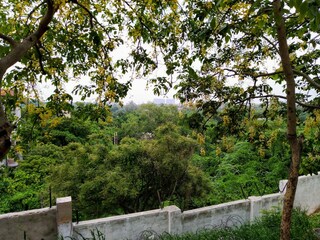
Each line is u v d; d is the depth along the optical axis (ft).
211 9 9.93
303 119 17.99
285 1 7.35
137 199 27.02
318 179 25.76
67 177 26.71
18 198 31.55
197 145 26.13
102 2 13.42
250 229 17.07
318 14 5.67
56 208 17.75
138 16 13.56
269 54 15.61
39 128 14.35
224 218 21.21
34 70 13.57
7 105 12.96
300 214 18.75
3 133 6.45
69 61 14.48
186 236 17.19
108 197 24.44
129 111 86.28
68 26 14.03
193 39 11.17
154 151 26.07
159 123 70.79
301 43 15.57
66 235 17.12
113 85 14.11
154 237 18.22
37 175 35.19
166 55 14.12
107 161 26.50
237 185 33.37
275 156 32.65
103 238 16.58
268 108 17.25
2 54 10.08
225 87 15.40
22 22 12.76
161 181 26.91
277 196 22.91
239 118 16.03
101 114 13.99
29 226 17.48
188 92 15.35
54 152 39.86
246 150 36.55
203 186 28.55
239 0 10.10
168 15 13.48
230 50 15.39
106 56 14.70
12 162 43.73
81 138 47.73
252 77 15.15
